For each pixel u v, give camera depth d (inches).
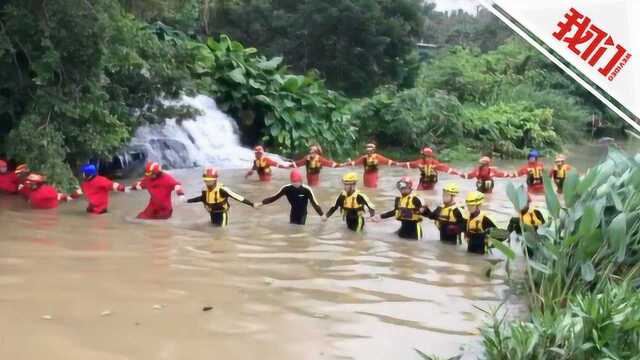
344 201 394.0
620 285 234.7
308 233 384.2
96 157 556.7
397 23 1273.4
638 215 281.9
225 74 826.2
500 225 419.2
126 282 274.2
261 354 204.4
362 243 364.2
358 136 991.0
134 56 495.2
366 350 211.0
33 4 457.1
